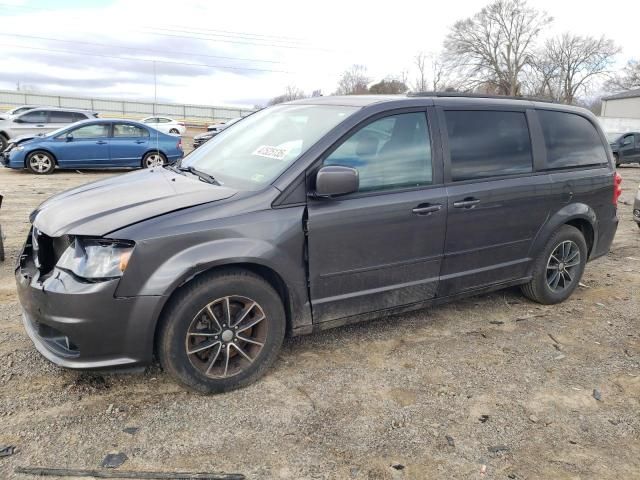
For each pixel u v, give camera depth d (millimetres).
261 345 3262
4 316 4105
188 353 3029
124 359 2896
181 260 2873
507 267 4293
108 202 3182
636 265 6133
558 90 63812
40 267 3004
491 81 62969
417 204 3615
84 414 2943
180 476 2518
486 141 4043
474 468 2648
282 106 4316
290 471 2584
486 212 3984
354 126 3443
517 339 4086
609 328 4340
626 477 2621
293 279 3246
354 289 3520
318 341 3926
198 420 2939
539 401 3252
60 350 2953
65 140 13328
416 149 3686
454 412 3107
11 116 17547
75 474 2502
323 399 3189
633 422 3068
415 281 3771
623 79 64438
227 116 61938
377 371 3533
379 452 2740
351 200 3395
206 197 3133
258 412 3035
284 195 3186
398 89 57844
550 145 4457
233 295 3090
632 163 22703
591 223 4805
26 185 11219
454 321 4371
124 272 2771
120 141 13781
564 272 4762
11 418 2877
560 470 2656
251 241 3049
